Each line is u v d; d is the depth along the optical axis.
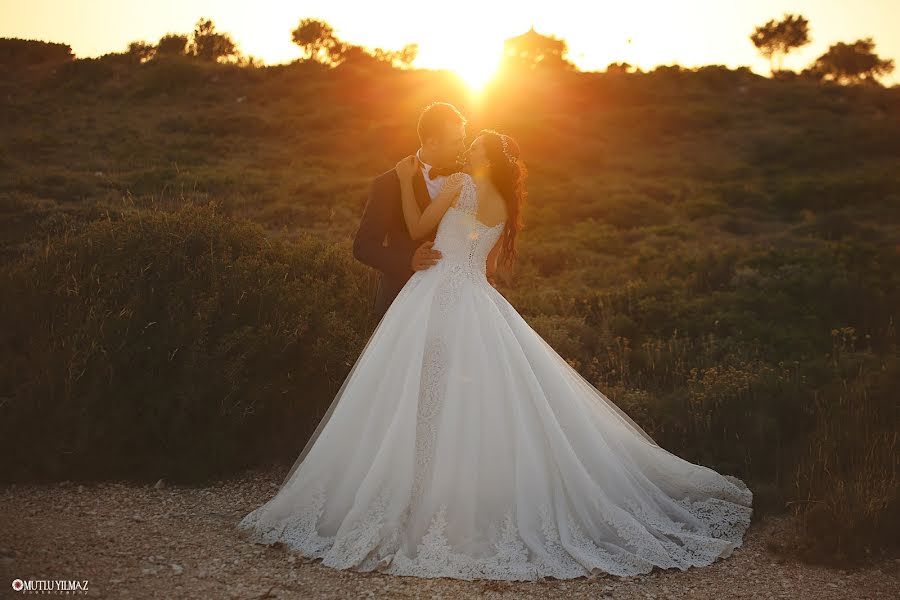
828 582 3.76
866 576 3.83
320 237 13.60
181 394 4.94
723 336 8.37
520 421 4.10
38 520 4.06
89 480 4.77
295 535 3.98
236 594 3.36
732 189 22.88
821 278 9.98
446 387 4.11
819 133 33.12
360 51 53.06
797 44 73.56
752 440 5.38
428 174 4.79
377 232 4.77
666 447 5.44
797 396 5.90
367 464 4.07
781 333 8.32
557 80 45.31
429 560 3.72
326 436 4.16
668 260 12.69
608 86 43.28
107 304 5.33
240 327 5.45
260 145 27.50
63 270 5.67
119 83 36.91
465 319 4.30
